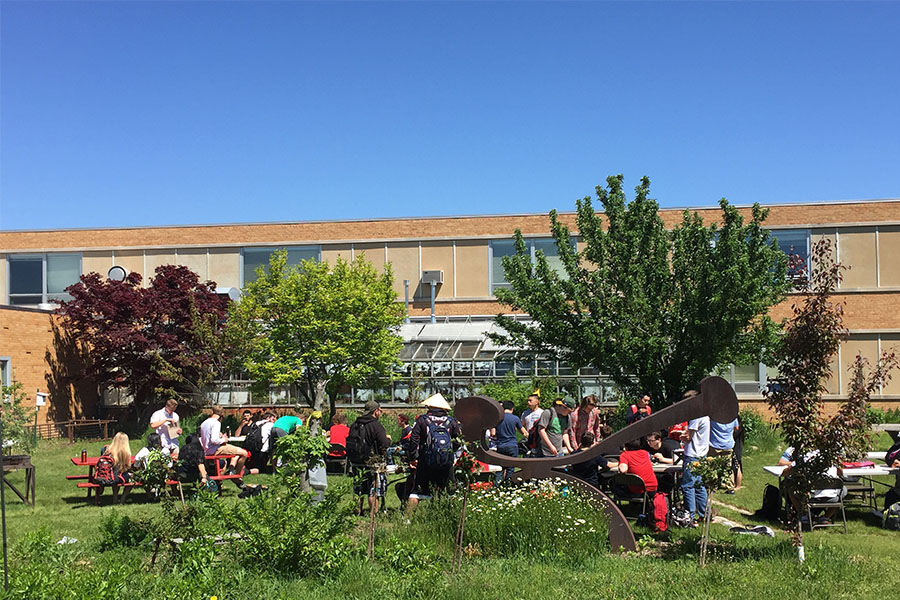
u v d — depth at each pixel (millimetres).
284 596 7113
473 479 9789
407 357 31328
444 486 10961
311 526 8492
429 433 10883
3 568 7426
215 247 37625
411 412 29484
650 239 21906
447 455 10766
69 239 38094
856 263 33031
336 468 17703
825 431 9008
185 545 8281
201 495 8781
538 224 35688
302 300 27828
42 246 38062
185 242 37750
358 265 30000
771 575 8445
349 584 7746
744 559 9148
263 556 8227
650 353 20781
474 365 30797
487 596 7582
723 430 12445
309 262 28703
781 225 33438
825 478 9195
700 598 7582
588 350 21828
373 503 9039
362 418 11797
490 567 8742
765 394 9523
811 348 9172
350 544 8750
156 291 31359
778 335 20688
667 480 12781
